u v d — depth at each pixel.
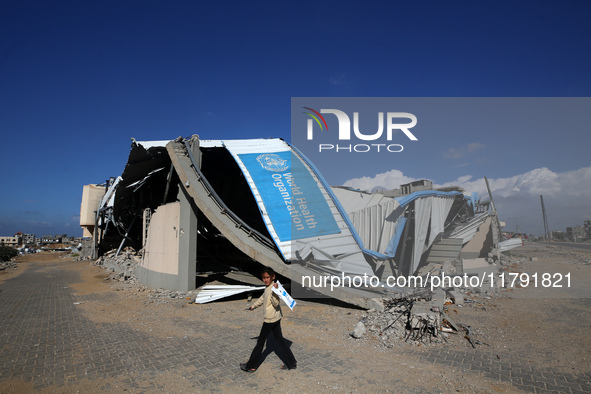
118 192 24.30
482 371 5.84
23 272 28.84
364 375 5.73
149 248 17.14
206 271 18.36
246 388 5.32
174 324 9.29
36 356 6.98
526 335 7.70
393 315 9.02
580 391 5.08
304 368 6.05
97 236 44.41
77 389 5.43
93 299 13.83
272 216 13.93
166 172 22.14
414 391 5.15
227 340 7.73
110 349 7.34
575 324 8.52
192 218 14.12
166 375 5.88
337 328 8.56
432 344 7.20
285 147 18.97
